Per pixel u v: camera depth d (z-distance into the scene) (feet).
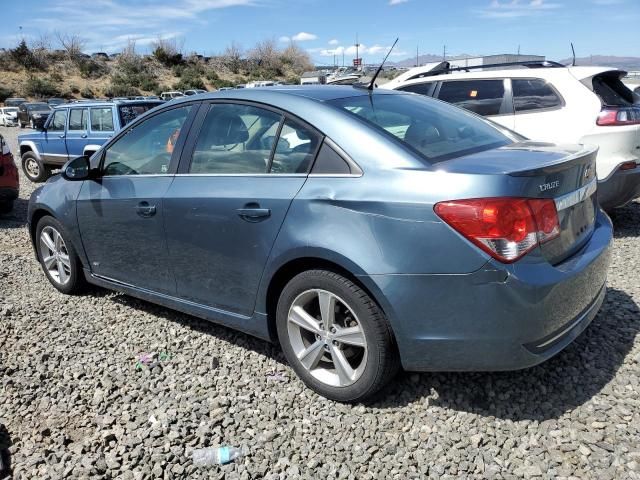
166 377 11.39
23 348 12.86
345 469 8.56
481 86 22.35
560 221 9.34
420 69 27.61
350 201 9.39
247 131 11.38
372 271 9.07
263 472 8.59
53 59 211.82
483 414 9.69
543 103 20.75
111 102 35.53
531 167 8.82
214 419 9.84
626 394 10.01
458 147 10.45
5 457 9.09
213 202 11.21
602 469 8.27
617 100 20.01
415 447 8.99
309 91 11.55
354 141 9.87
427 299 8.84
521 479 8.21
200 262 11.78
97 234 14.17
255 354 12.14
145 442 9.34
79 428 9.82
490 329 8.64
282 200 10.19
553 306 8.82
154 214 12.41
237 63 262.47
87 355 12.42
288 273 10.55
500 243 8.42
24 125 113.39
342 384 10.02
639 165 19.75
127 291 14.03
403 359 9.29
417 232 8.81
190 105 12.65
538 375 10.69
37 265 19.16
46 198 15.61
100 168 14.34
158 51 236.22
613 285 14.99
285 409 10.15
